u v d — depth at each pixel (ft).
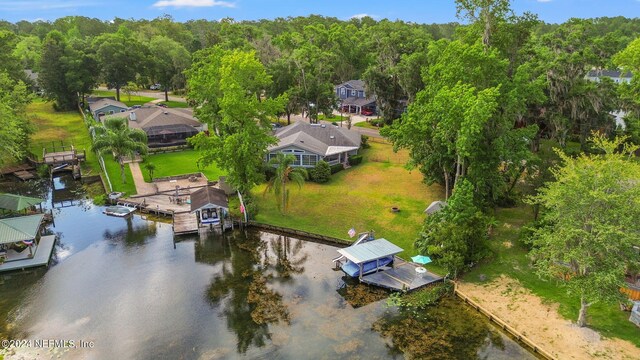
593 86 150.82
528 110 165.17
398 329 90.99
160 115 230.48
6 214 141.49
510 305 96.43
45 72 289.74
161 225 142.41
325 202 154.51
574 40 181.27
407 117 135.33
